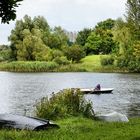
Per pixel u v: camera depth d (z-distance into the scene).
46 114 20.47
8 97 45.75
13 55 123.38
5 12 10.88
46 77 86.00
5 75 93.00
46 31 130.38
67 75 94.12
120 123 16.97
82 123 18.41
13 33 122.75
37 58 118.19
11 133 13.69
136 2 45.16
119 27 102.69
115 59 112.88
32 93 50.88
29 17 126.31
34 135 13.51
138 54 48.69
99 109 34.78
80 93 21.95
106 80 77.00
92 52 146.00
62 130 14.84
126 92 52.81
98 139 12.95
